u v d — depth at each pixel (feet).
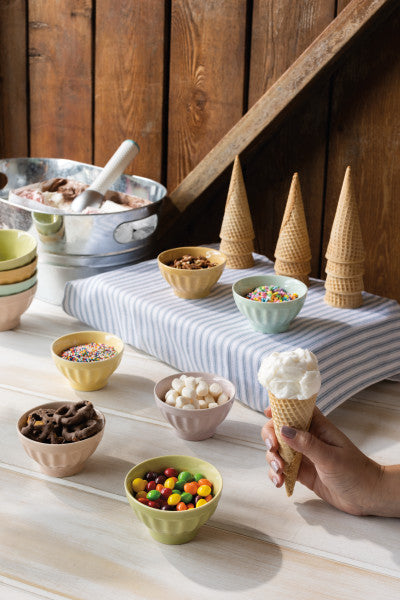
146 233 5.94
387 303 5.17
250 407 4.60
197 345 4.74
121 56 6.64
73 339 4.81
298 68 5.57
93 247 5.71
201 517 3.32
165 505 3.38
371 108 5.88
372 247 6.23
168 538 3.40
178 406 4.09
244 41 6.09
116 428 4.35
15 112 7.24
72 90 6.95
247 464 4.05
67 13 6.72
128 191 6.57
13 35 6.98
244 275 5.60
